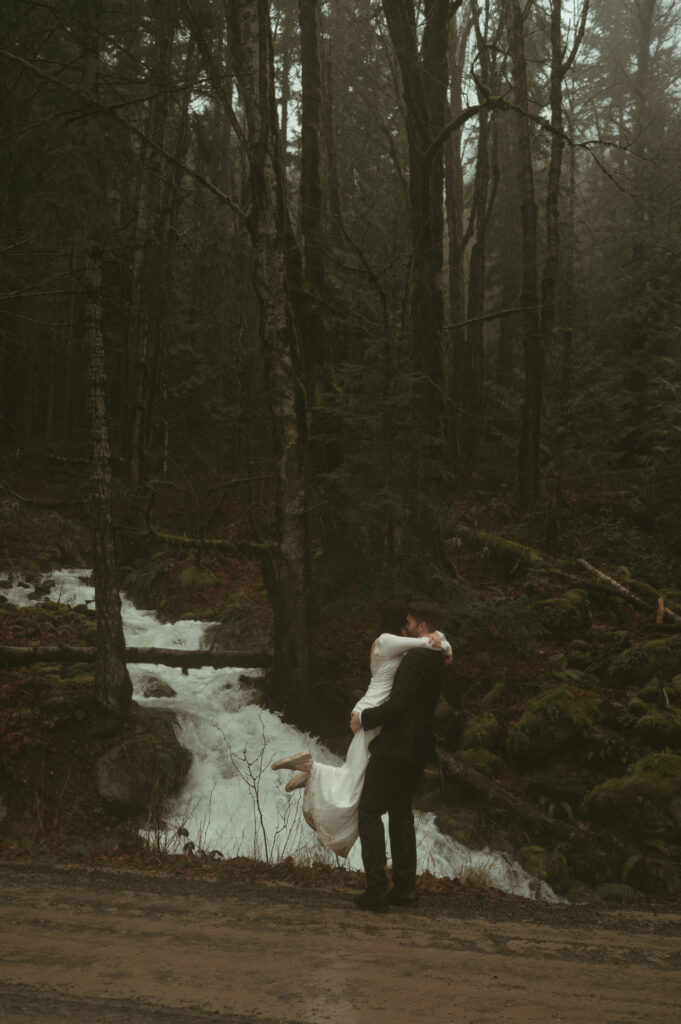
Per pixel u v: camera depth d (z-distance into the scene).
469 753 8.09
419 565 9.16
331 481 9.16
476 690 9.23
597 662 9.73
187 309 16.73
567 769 7.94
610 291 22.02
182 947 3.85
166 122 12.38
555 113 14.57
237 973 3.52
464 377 19.75
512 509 15.68
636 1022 3.18
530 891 6.52
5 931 3.99
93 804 6.91
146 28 11.18
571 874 6.80
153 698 8.71
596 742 8.01
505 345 24.70
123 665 7.66
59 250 7.46
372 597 8.90
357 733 4.68
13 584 12.23
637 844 7.00
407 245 11.22
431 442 9.48
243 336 14.27
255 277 8.07
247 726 8.21
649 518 14.77
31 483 16.77
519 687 9.22
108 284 11.92
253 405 17.89
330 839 4.66
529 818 7.28
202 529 12.87
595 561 13.41
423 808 7.59
